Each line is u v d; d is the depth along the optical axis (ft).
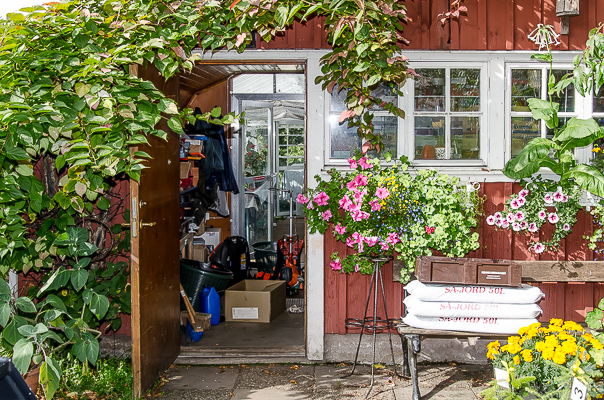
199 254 20.15
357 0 10.34
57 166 10.75
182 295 15.92
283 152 37.81
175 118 11.48
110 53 10.68
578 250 13.66
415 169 13.62
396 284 13.89
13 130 9.74
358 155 13.51
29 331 9.30
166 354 12.83
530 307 11.28
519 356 10.10
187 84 18.11
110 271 12.90
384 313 13.91
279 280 19.25
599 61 12.75
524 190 13.17
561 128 13.78
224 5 11.98
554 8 13.53
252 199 25.91
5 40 10.46
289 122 32.04
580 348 9.70
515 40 13.65
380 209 12.51
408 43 12.39
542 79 13.80
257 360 13.89
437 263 11.43
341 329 13.93
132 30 11.39
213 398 11.69
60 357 12.33
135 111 10.62
